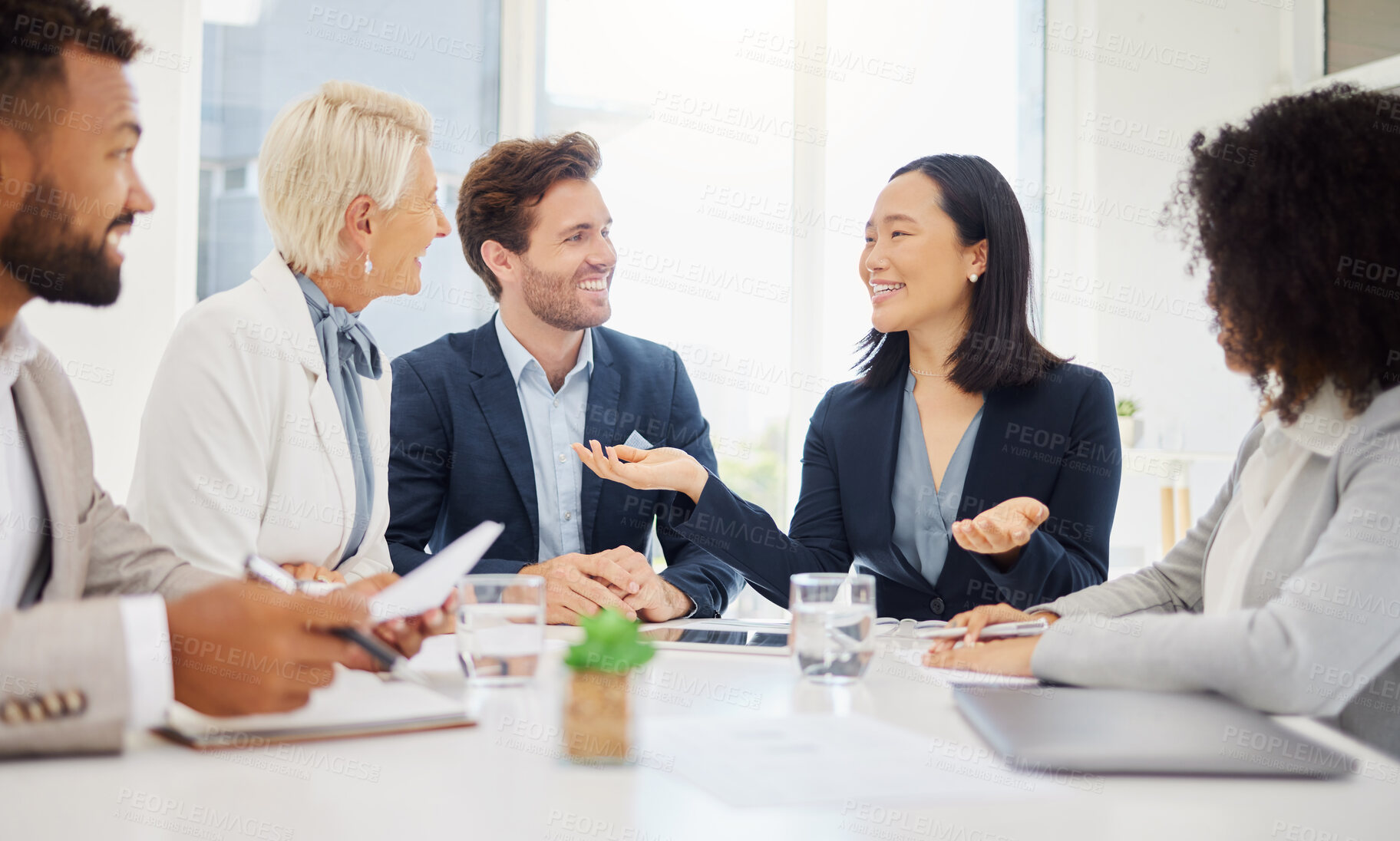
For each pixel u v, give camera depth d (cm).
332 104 146
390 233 153
